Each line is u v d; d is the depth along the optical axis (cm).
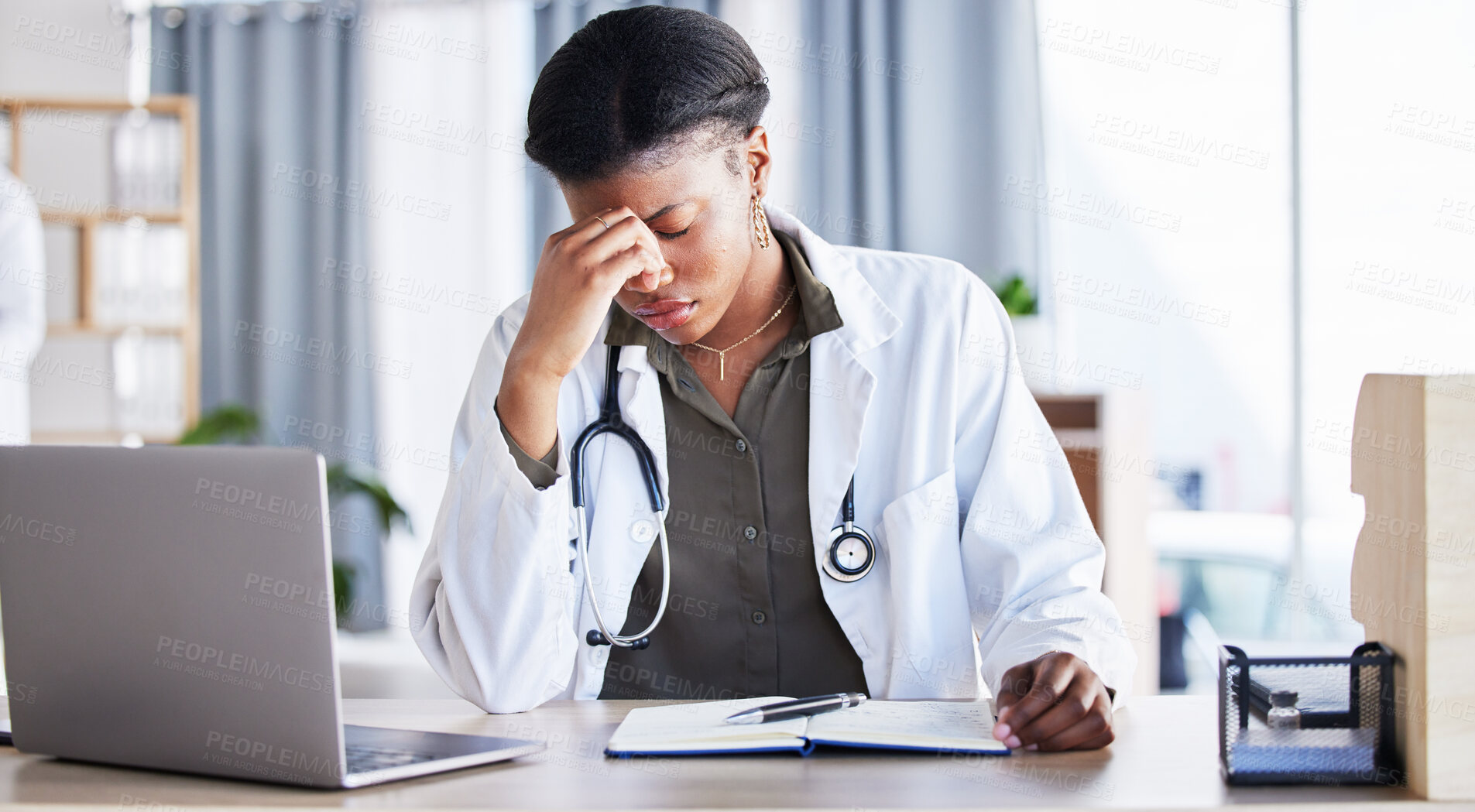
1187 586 334
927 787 77
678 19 107
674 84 101
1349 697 79
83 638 85
